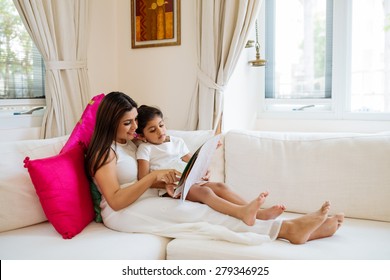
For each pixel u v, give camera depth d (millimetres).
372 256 1432
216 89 2553
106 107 1813
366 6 2637
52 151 1984
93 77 2805
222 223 1660
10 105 2350
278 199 2021
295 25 2906
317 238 1620
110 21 2943
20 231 1703
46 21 2357
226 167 2205
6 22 2322
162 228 1681
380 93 2654
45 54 2393
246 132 2227
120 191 1718
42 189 1646
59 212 1633
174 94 2812
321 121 2818
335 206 1915
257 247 1524
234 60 2498
